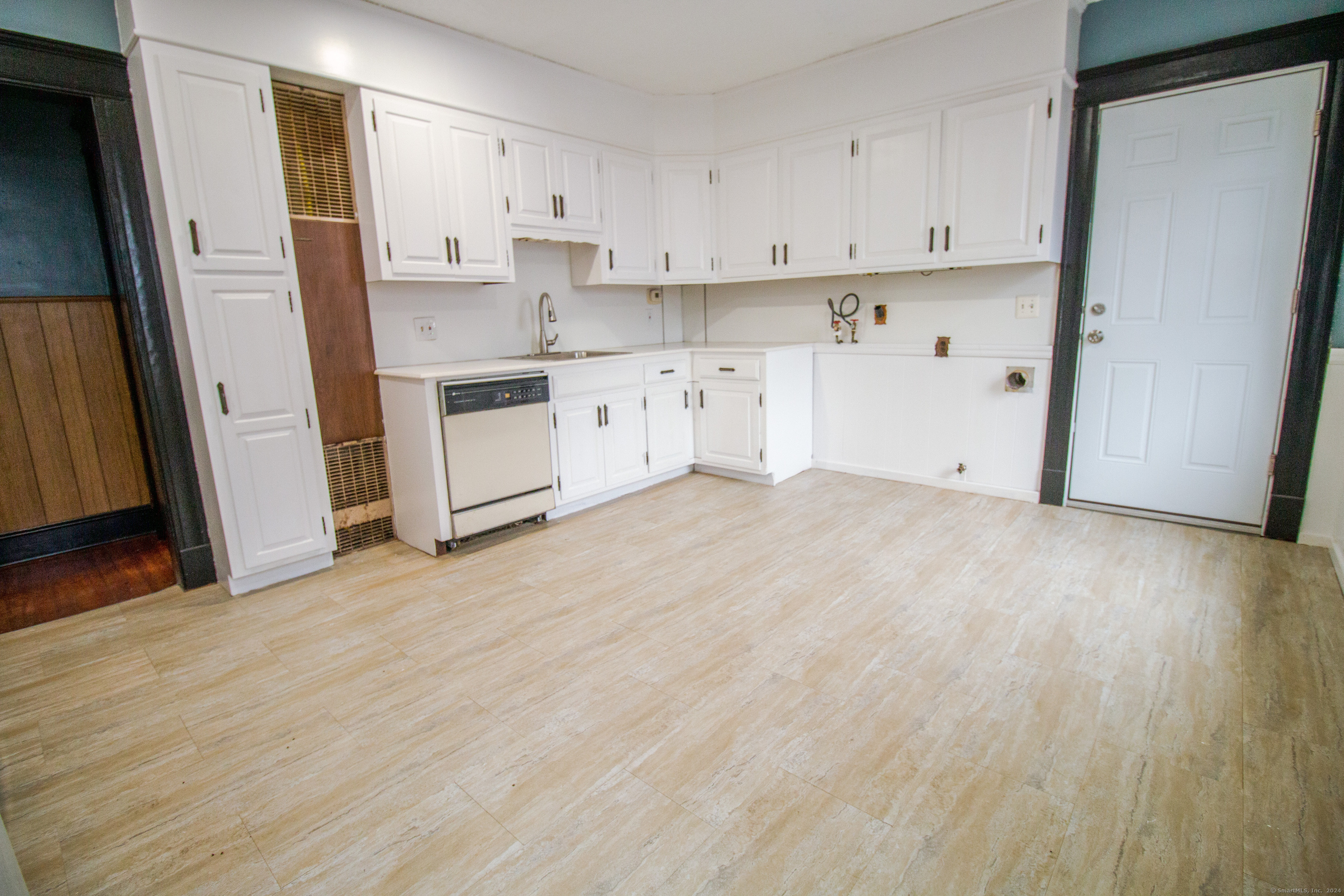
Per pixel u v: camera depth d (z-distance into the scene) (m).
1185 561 2.66
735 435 3.98
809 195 3.79
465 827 1.41
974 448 3.63
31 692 1.98
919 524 3.21
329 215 2.91
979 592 2.45
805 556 2.86
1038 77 2.97
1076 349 3.23
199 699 1.92
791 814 1.42
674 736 1.69
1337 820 1.34
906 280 3.77
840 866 1.28
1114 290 3.11
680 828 1.39
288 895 1.26
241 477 2.61
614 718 1.78
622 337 4.48
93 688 1.99
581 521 3.45
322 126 2.85
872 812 1.41
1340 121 2.52
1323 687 1.80
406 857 1.34
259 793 1.54
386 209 2.88
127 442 3.40
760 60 3.54
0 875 0.97
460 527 2.99
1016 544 2.91
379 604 2.53
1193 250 2.90
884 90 3.42
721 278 4.27
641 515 3.50
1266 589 2.39
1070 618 2.23
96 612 2.52
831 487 3.88
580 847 1.35
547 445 3.31
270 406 2.65
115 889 1.28
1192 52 2.77
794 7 2.93
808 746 1.64
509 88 3.28
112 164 2.36
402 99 2.89
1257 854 1.27
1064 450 3.35
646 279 4.12
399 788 1.54
